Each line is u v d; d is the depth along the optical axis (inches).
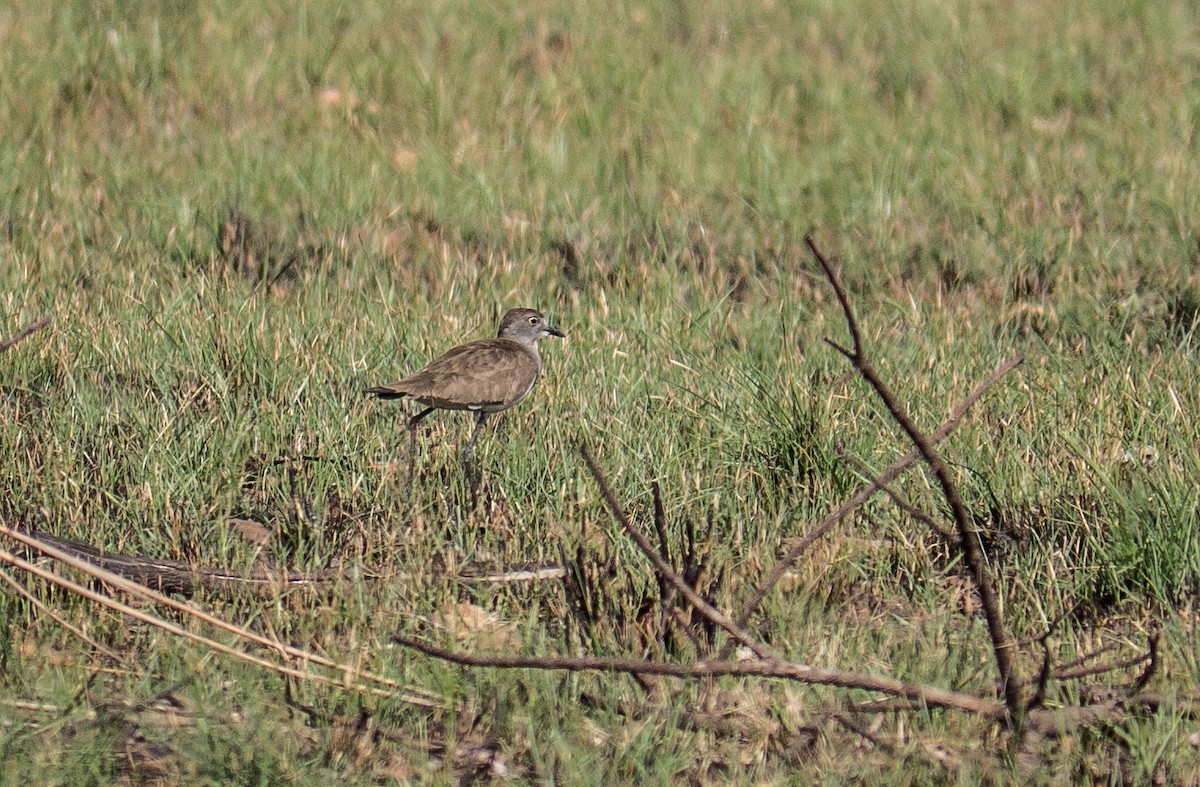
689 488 439.2
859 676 305.0
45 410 476.1
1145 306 591.5
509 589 382.3
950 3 959.6
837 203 681.0
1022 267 622.2
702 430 471.8
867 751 312.5
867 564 411.5
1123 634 377.4
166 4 876.6
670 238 656.4
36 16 843.4
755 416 474.3
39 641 346.9
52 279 581.6
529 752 313.3
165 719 319.3
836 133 766.5
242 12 879.7
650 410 484.4
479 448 479.2
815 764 308.3
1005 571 412.2
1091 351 547.8
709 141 748.6
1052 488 439.5
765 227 663.8
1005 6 968.9
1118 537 399.2
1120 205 677.3
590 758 305.9
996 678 342.6
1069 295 593.9
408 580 382.9
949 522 425.7
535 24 908.0
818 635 358.9
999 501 436.1
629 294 608.4
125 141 721.0
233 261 628.1
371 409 497.4
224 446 454.0
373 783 302.2
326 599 373.4
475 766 309.6
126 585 328.8
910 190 692.7
